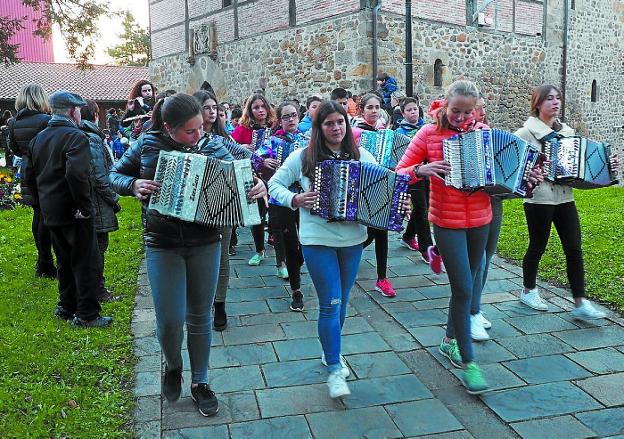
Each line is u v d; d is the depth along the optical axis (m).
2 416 3.12
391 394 3.40
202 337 3.18
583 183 4.26
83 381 3.52
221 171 2.87
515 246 6.53
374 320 4.57
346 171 3.19
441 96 12.41
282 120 5.11
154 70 17.44
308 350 4.02
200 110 2.92
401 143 5.16
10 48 18.75
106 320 4.41
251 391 3.46
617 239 6.68
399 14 11.57
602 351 3.89
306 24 12.34
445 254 3.43
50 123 4.18
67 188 4.15
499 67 13.67
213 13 14.95
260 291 5.31
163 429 3.06
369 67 11.24
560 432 2.98
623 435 2.95
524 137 4.36
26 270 5.84
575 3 15.48
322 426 3.07
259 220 2.95
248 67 14.01
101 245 4.98
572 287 4.46
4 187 9.96
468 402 3.31
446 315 4.64
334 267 3.34
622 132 17.78
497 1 13.41
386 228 3.29
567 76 15.54
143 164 2.98
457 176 3.27
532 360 3.78
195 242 2.98
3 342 4.01
